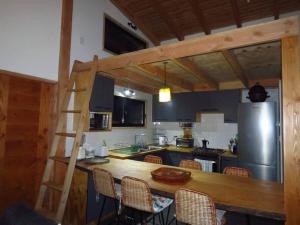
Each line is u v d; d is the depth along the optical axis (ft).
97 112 11.02
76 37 10.77
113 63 8.92
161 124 19.02
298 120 5.04
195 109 16.05
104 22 12.83
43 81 9.35
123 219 9.75
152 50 7.86
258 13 13.33
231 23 14.53
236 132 15.90
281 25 5.53
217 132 16.67
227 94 14.90
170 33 16.58
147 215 10.47
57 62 9.80
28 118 8.91
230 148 15.52
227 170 9.12
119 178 7.60
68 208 9.97
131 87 15.08
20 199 8.59
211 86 14.73
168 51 7.48
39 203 8.39
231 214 9.59
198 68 11.49
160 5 13.56
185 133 17.79
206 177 7.93
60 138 9.87
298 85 5.12
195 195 5.65
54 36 9.69
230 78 14.16
